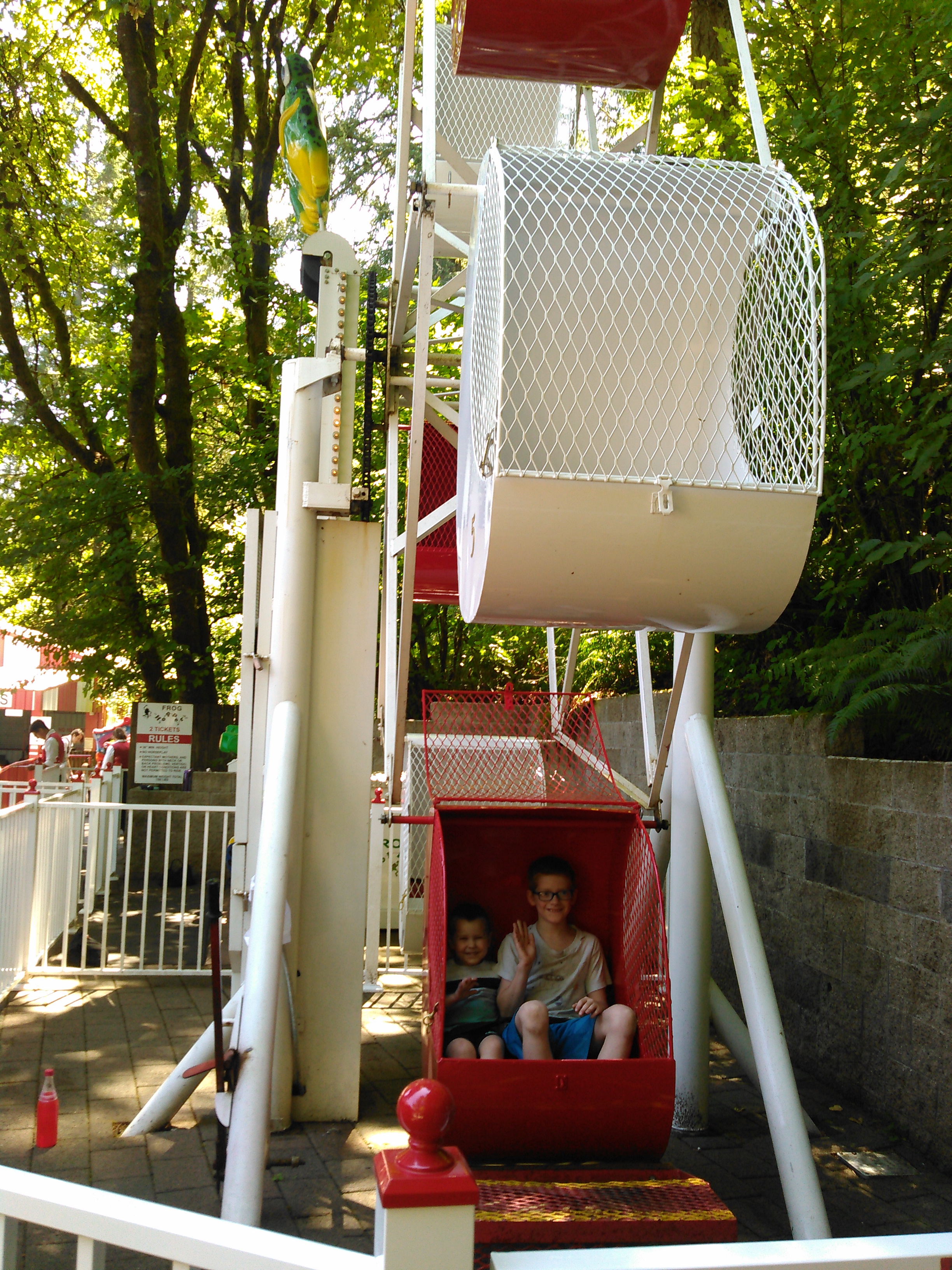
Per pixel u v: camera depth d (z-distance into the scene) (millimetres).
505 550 3496
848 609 6805
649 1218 3135
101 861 10484
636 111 10297
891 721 5410
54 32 14867
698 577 3590
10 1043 5863
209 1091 5203
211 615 15562
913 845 4766
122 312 14812
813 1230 3582
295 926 4969
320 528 5184
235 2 14398
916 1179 4309
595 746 5730
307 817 5051
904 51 5715
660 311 3918
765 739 6250
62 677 31016
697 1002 4961
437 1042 3689
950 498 6320
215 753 13914
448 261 8422
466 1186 1600
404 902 5496
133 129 13758
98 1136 4594
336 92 15562
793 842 5883
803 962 5719
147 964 7680
